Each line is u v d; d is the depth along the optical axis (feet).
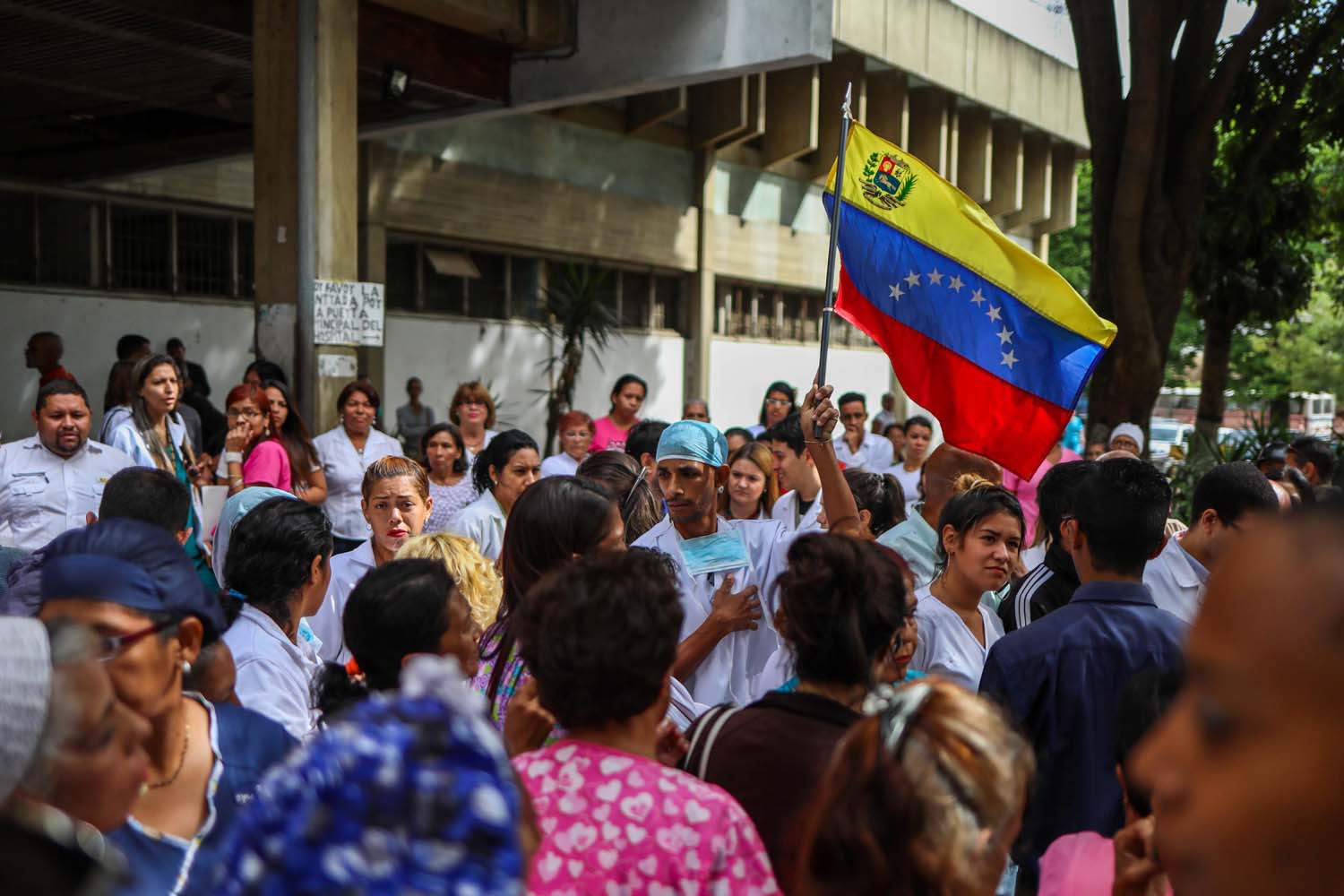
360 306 27.12
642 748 6.11
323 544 9.29
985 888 4.45
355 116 27.02
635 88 34.40
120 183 41.63
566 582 6.20
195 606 6.20
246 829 2.98
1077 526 9.56
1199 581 13.08
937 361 15.19
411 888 2.80
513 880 2.89
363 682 8.16
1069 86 79.25
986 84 69.31
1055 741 8.85
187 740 6.31
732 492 18.21
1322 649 2.02
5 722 3.87
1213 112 35.19
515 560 9.43
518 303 56.08
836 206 13.87
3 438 38.17
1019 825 4.83
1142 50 33.40
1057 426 14.82
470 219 51.16
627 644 5.90
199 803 6.22
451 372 52.42
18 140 39.86
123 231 42.16
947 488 15.03
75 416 17.79
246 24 29.01
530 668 6.32
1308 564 2.08
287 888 2.84
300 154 26.25
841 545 7.29
